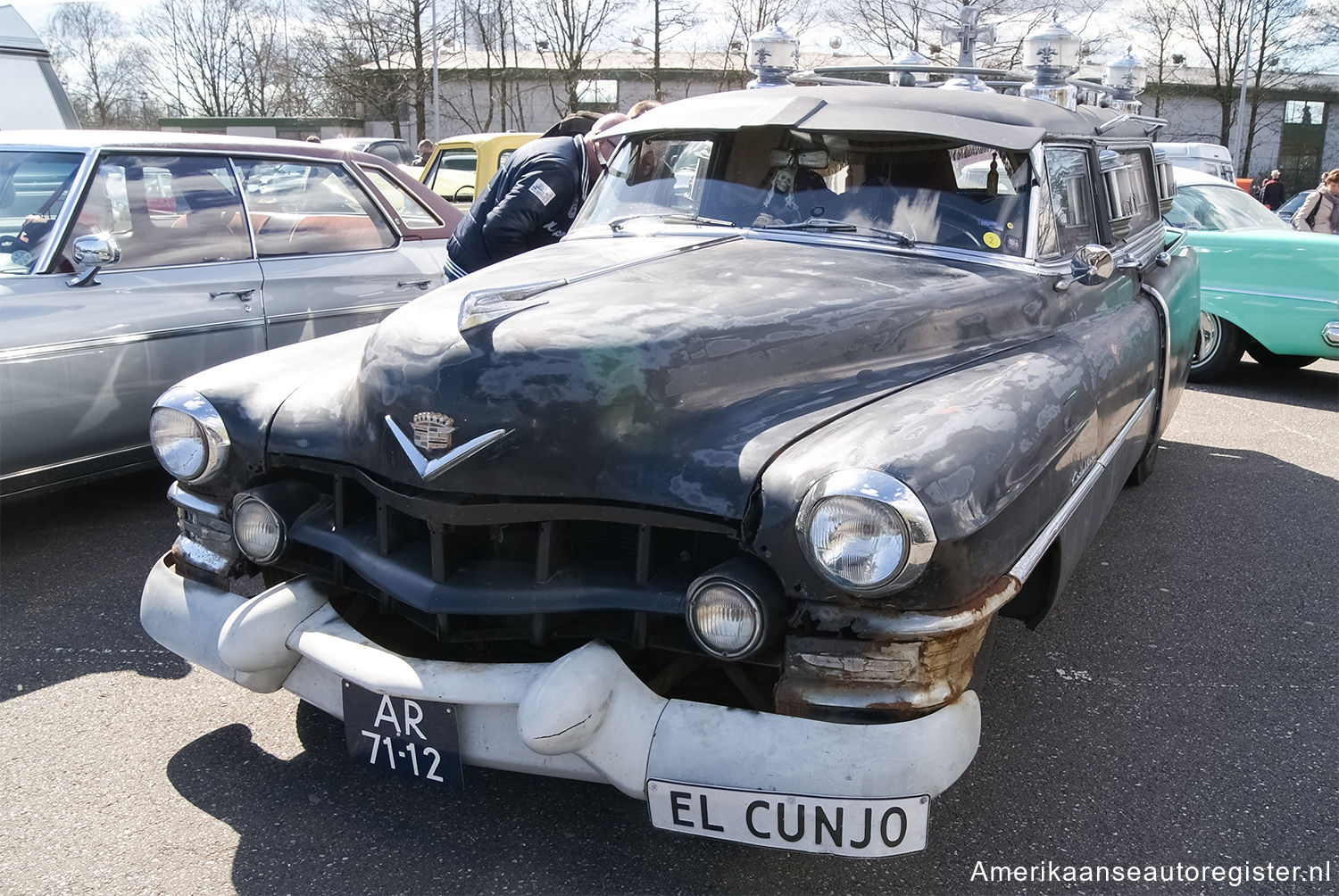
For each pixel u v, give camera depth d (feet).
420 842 8.16
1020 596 9.03
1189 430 22.34
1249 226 27.12
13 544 14.25
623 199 11.93
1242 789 9.10
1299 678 11.17
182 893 7.53
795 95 11.84
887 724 6.79
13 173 14.70
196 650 8.62
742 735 6.89
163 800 8.61
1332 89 134.62
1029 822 8.57
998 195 10.76
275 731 9.69
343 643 7.86
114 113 161.48
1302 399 25.62
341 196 17.89
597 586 7.50
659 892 7.68
